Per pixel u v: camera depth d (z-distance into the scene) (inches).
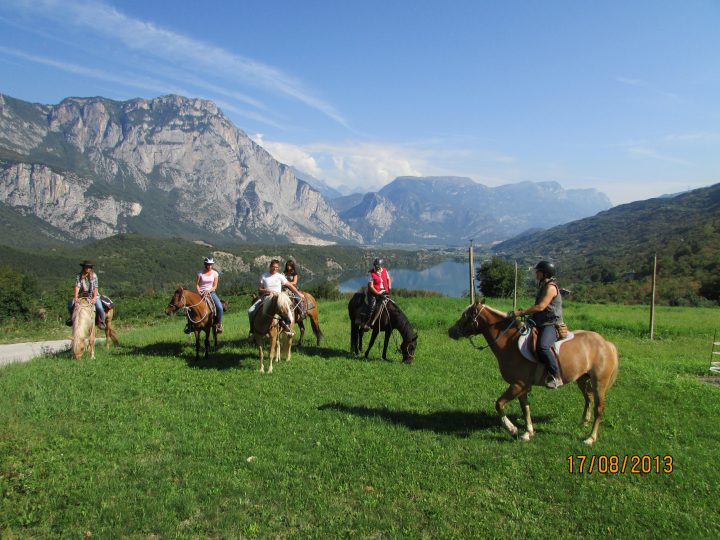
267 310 489.7
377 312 567.2
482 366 554.6
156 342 692.1
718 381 566.6
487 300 1584.6
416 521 233.1
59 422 354.9
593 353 332.5
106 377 478.6
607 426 368.8
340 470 281.7
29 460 288.2
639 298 2416.3
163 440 322.0
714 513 248.1
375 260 583.8
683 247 3577.8
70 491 255.6
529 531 227.3
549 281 335.0
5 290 1485.0
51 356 611.2
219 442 319.3
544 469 290.0
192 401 402.9
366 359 586.6
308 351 629.0
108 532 221.0
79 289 575.8
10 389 428.1
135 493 252.8
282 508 242.2
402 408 397.1
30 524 228.8
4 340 912.3
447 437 333.1
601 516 242.5
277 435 332.8
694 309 1611.7
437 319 937.5
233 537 217.2
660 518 241.1
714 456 317.1
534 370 331.3
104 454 300.8
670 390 475.5
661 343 871.1
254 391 436.8
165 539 217.9
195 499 248.2
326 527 227.0
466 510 243.9
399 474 278.8
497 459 300.2
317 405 399.2
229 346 650.8
